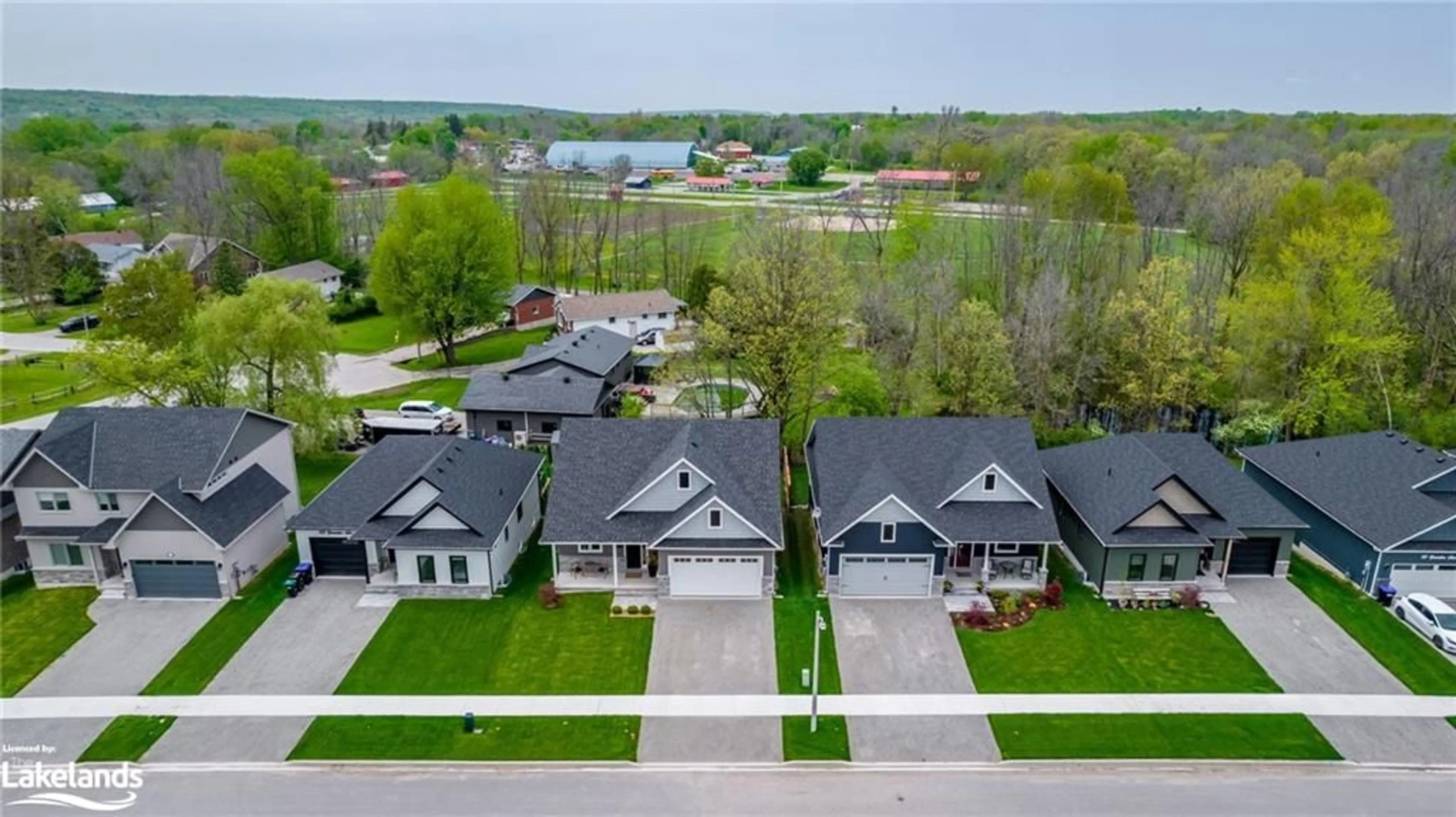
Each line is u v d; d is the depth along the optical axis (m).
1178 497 35.59
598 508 35.78
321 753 26.16
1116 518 34.81
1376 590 34.59
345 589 35.41
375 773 25.44
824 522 35.25
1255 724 27.31
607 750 26.27
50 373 66.19
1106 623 32.91
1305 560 37.84
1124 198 77.62
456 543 34.00
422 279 65.50
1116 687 29.12
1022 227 68.69
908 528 33.84
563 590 35.12
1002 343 47.50
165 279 57.00
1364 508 36.31
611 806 24.11
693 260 91.50
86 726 27.36
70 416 38.00
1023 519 35.38
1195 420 52.78
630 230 112.12
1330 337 46.75
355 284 95.56
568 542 34.62
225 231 102.25
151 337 55.50
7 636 32.16
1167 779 25.11
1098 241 70.94
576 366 57.00
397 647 31.39
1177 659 30.64
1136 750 26.20
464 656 30.89
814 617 33.31
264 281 48.78
